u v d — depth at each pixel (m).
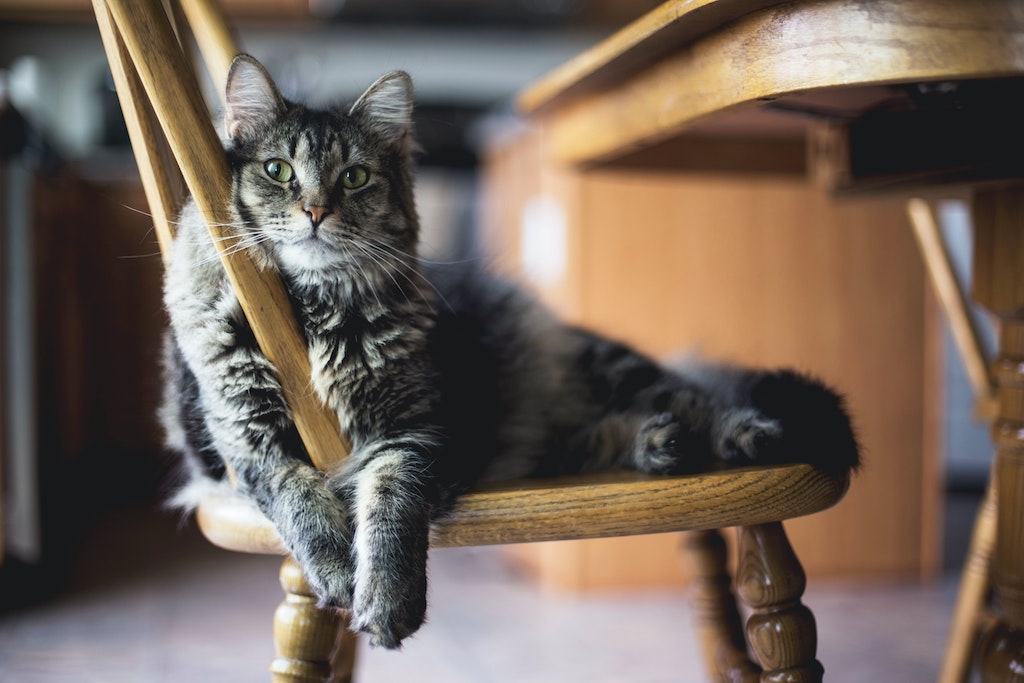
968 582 0.93
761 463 0.72
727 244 1.43
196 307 0.71
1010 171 0.77
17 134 1.29
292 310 0.68
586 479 0.71
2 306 1.32
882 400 1.47
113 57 0.68
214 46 0.81
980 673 0.77
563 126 0.98
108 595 1.38
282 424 0.71
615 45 0.78
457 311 0.86
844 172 0.93
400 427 0.73
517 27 2.54
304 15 2.40
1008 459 0.77
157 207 0.70
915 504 1.49
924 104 0.81
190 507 0.76
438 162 2.48
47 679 1.08
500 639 1.22
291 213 0.75
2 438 1.33
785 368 0.80
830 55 0.65
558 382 0.89
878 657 1.16
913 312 1.47
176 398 0.77
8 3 2.10
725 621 0.87
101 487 2.03
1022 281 0.77
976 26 0.63
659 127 0.79
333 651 0.70
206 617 1.28
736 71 0.69
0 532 1.32
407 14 2.44
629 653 1.18
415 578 0.65
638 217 1.41
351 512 0.68
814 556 1.47
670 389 0.85
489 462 0.80
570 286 1.40
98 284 1.97
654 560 1.45
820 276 1.45
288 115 0.78
